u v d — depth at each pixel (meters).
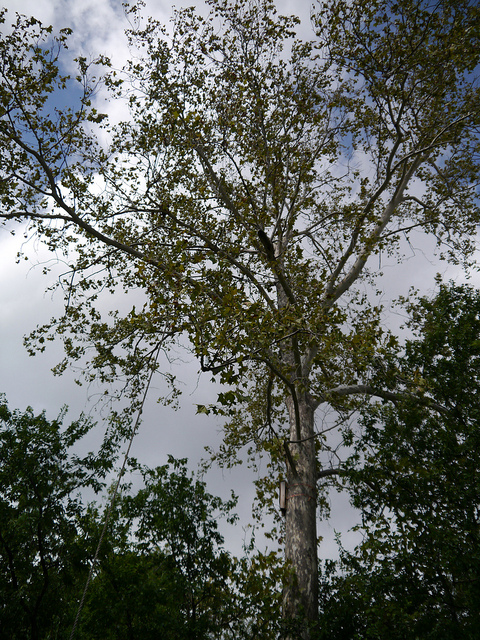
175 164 13.95
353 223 14.16
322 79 13.73
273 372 9.90
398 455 9.62
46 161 11.75
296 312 9.65
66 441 11.10
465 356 9.74
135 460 11.58
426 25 12.17
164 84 13.88
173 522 10.55
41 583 9.74
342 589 9.58
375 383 10.58
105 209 13.64
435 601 7.75
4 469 10.33
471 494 8.23
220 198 13.63
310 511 11.15
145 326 9.25
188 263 10.40
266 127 14.07
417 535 8.55
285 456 11.55
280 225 14.25
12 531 9.59
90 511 10.24
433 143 13.39
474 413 9.10
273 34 13.74
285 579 9.60
